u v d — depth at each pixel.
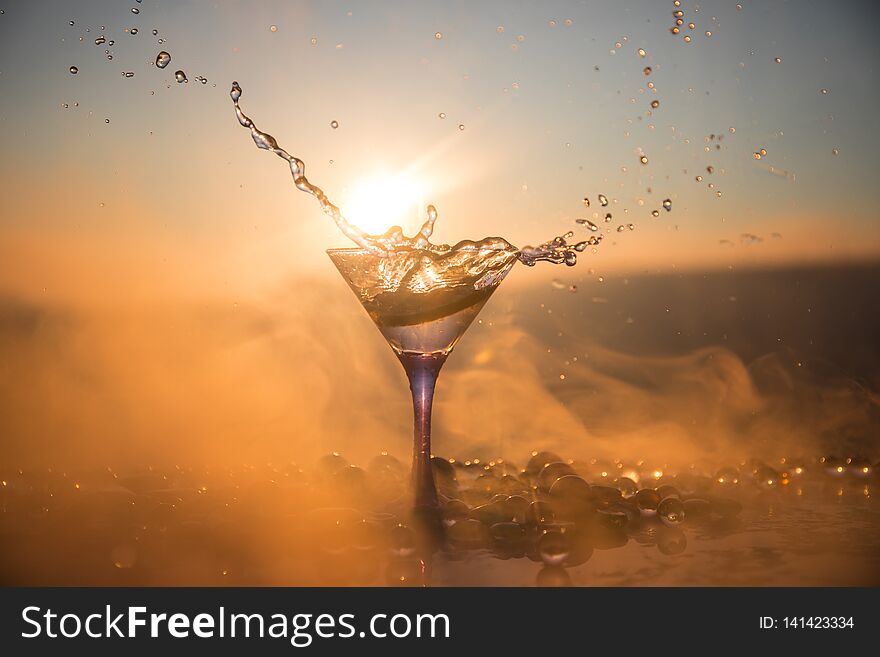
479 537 0.55
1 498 0.65
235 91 0.66
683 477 0.71
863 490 0.72
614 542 0.57
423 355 0.58
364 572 0.51
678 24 0.92
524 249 0.65
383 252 0.56
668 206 0.78
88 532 0.59
